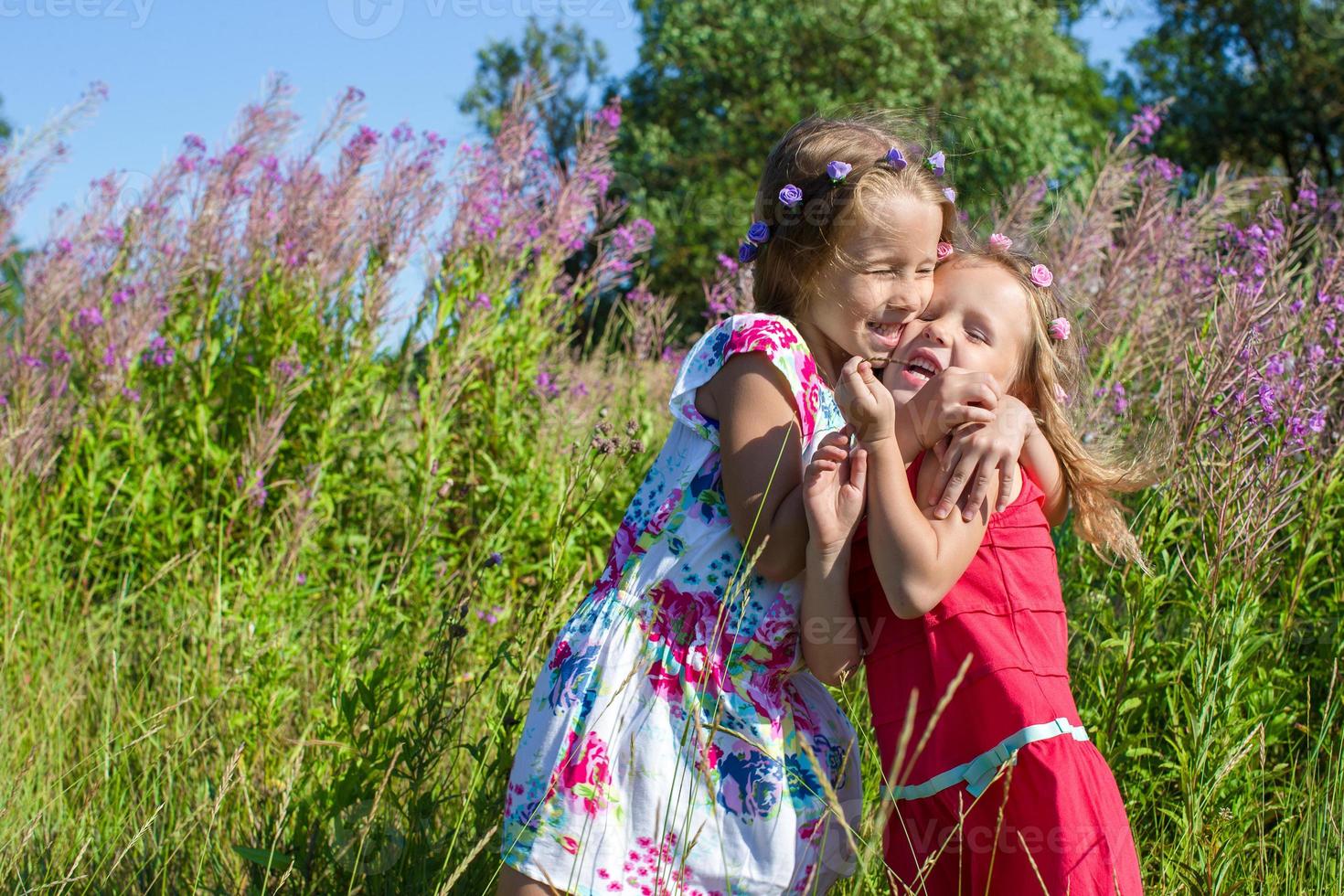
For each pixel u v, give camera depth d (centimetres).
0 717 337
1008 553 207
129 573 455
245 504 450
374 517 487
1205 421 293
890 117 230
